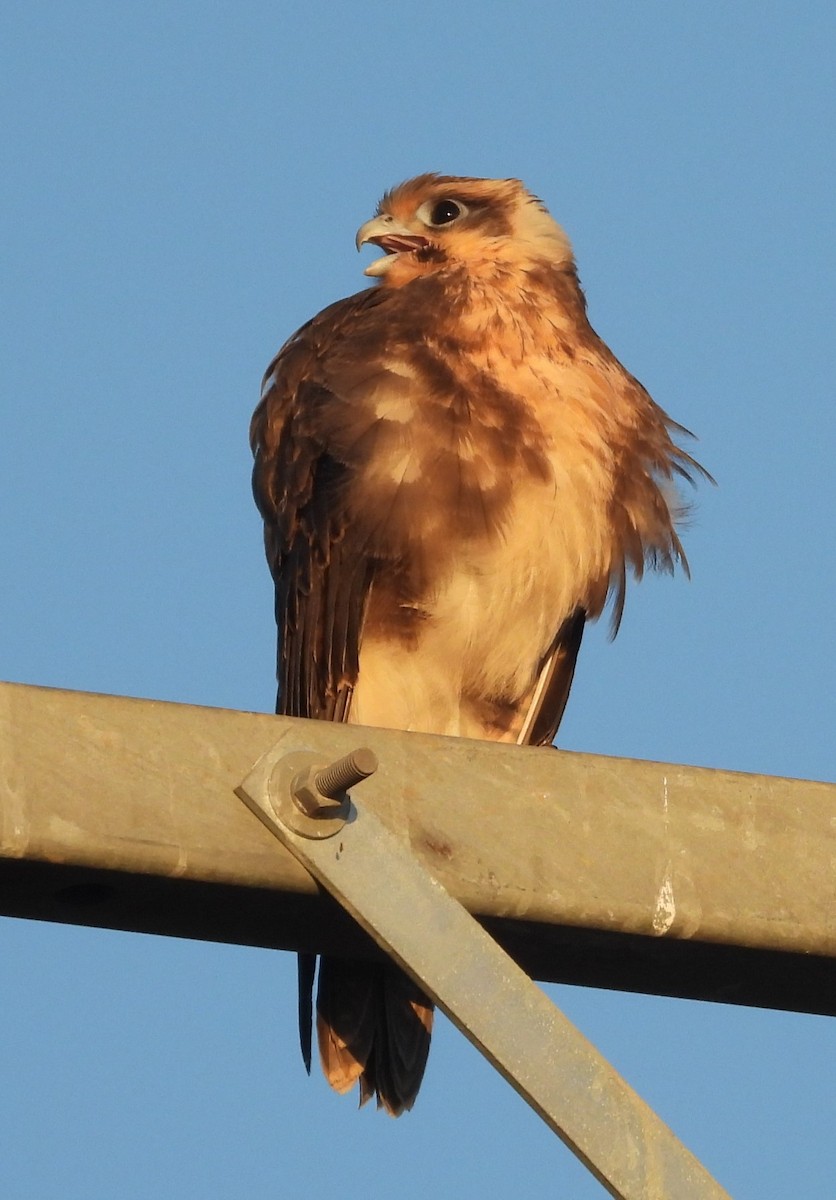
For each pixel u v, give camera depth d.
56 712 5.96
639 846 6.56
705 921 6.57
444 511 12.09
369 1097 10.48
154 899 6.30
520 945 6.72
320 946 6.87
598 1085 6.00
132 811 5.98
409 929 6.06
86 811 5.93
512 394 12.25
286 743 6.17
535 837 6.45
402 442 12.12
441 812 6.37
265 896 6.24
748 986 7.08
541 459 12.17
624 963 6.91
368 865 6.09
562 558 12.38
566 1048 6.02
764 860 6.67
